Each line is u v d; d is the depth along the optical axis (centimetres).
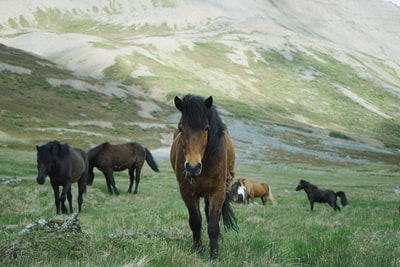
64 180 1546
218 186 772
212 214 768
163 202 2027
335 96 18625
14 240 668
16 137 6756
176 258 642
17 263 583
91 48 18250
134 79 14975
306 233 1036
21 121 7700
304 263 684
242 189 2300
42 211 1552
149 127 8719
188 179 777
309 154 8406
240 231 1045
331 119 15825
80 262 580
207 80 17425
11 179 2469
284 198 2791
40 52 18588
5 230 905
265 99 16562
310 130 11306
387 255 722
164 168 4859
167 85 14725
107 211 1645
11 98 9088
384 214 1708
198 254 749
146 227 1068
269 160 7306
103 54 17212
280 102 16638
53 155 1488
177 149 807
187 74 17188
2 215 1403
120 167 2458
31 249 636
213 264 660
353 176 5478
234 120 10862
